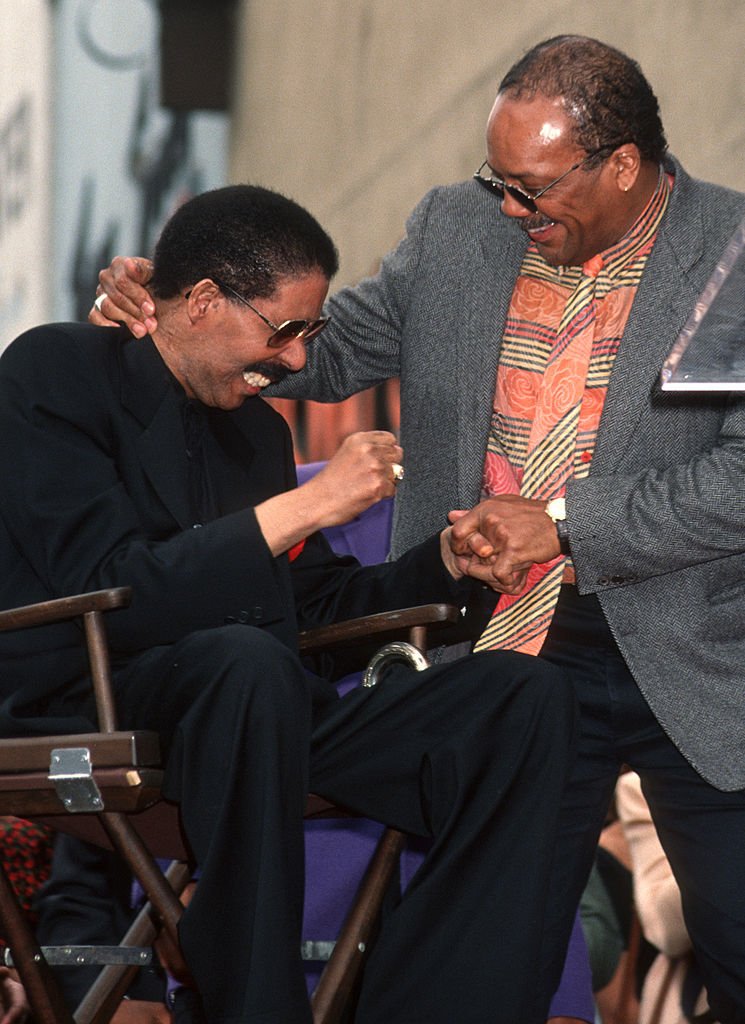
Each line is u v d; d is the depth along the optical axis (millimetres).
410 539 9852
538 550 8867
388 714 8336
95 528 8375
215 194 8914
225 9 40875
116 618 8180
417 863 10234
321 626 9352
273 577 8242
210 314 8711
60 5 40938
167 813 8203
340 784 8422
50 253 41469
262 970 7145
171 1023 9352
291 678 7641
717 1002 9531
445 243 9852
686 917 9539
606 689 9453
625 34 19719
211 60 40938
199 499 9125
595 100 8875
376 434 8422
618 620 9148
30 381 8766
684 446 9148
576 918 10602
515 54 22516
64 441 8633
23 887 10930
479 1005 7734
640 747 9453
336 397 10359
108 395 8828
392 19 28344
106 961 8203
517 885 7855
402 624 8859
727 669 9133
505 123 8953
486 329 9586
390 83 28469
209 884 7270
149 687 7918
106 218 41250
